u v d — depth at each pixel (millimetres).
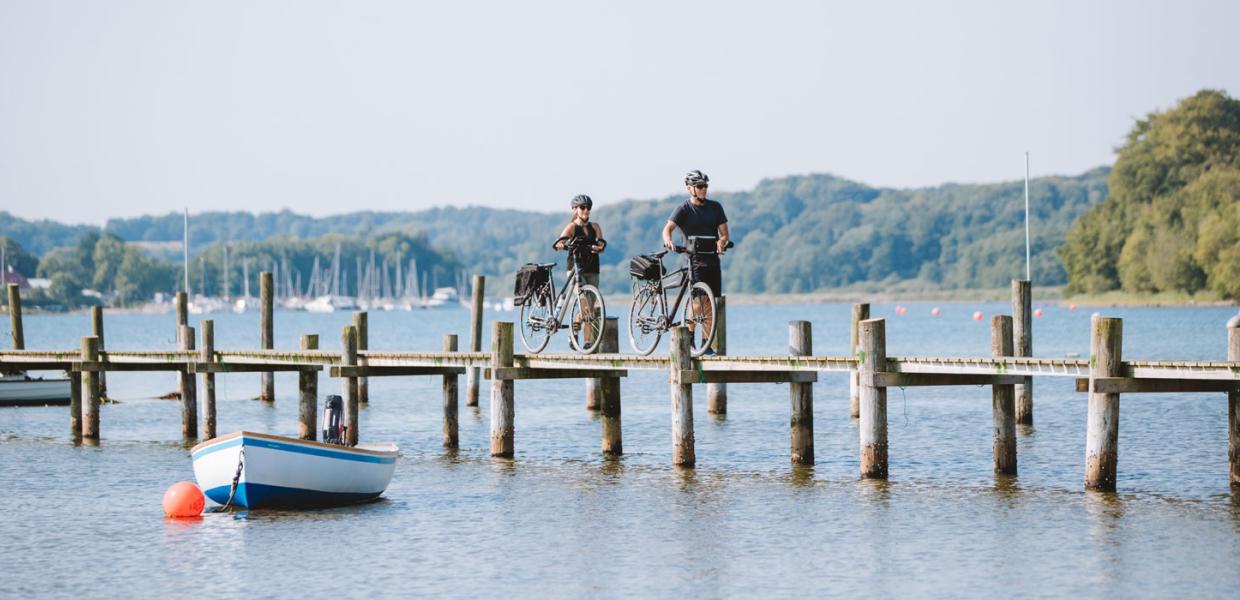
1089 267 139250
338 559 19641
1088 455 23172
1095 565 18672
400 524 21938
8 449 31859
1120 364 22609
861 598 17328
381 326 151625
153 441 33500
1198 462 27531
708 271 24453
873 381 24391
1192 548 19484
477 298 41031
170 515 22719
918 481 25438
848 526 21312
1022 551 19516
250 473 22656
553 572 18766
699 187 24359
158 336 117875
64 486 26203
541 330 27422
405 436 34156
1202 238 120938
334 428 25141
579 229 26438
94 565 19547
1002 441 25750
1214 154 132500
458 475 26703
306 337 32969
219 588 18203
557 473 26812
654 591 17781
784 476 26125
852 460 28359
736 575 18500
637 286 26031
